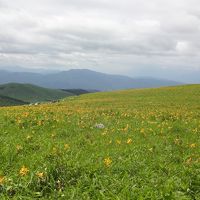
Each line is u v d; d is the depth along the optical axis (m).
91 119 21.86
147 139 16.06
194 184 9.31
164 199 8.04
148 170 10.35
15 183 8.59
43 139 14.43
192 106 44.06
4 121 18.50
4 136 14.92
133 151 13.01
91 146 13.77
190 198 8.28
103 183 8.80
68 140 14.91
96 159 11.24
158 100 57.06
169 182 8.95
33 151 12.03
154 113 27.84
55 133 16.31
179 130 19.19
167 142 15.45
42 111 24.06
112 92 89.25
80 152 11.95
